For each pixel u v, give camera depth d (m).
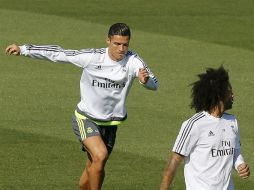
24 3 72.00
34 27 64.50
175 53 58.72
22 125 41.16
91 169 29.50
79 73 52.19
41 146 37.84
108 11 70.00
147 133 40.50
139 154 37.16
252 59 57.78
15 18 66.81
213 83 23.33
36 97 46.59
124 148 37.94
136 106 45.34
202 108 23.52
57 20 66.69
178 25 66.50
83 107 30.38
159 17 68.50
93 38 61.88
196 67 55.19
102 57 29.67
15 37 61.38
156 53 58.56
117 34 29.28
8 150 37.16
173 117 43.50
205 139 23.33
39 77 50.97
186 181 23.56
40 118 42.56
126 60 29.80
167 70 54.09
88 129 30.12
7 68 53.06
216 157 23.39
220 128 23.41
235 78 52.53
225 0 74.44
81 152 37.19
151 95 47.69
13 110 43.94
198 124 23.30
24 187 32.88
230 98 23.44
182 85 50.41
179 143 23.34
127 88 30.12
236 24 67.12
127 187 33.12
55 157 36.47
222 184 23.52
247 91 49.44
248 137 40.44
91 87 30.08
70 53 29.69
